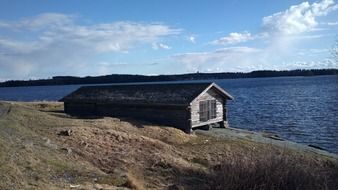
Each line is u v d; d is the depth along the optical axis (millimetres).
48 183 13680
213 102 32906
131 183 14961
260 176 15062
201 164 20562
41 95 124625
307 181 15211
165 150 22219
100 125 25969
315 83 156500
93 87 38812
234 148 24656
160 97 31688
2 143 16844
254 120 49656
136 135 23891
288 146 28172
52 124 24453
